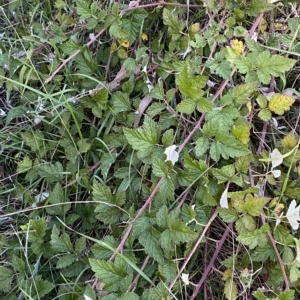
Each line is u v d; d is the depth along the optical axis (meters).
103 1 1.55
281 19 1.43
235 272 1.14
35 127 1.54
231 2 1.38
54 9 1.70
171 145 1.16
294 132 1.29
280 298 0.99
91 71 1.47
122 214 1.23
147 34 1.56
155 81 1.42
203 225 1.11
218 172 1.13
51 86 1.52
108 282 1.03
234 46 1.29
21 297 1.21
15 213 1.35
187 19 1.44
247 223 1.09
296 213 1.07
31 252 1.33
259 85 1.22
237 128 1.14
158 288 1.02
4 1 1.77
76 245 1.22
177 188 1.26
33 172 1.44
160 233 1.10
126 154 1.40
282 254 1.11
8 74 1.56
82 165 1.46
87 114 1.53
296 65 1.41
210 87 1.34
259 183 1.20
